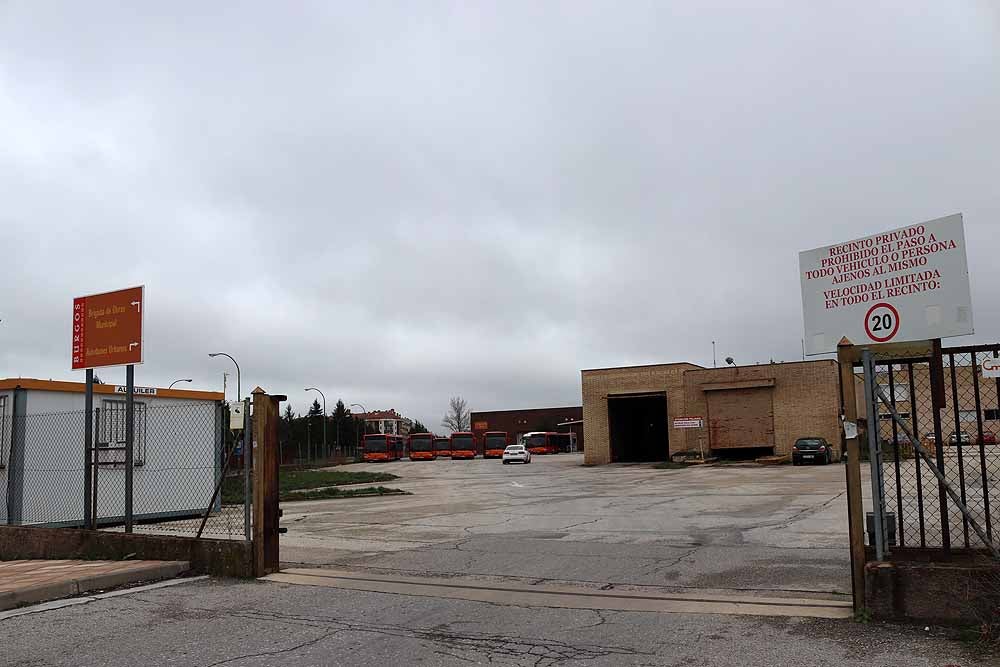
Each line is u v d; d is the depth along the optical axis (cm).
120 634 659
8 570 959
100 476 1558
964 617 594
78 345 1176
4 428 1466
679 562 973
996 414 782
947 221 648
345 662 564
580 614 704
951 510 1285
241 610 745
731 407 4466
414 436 7306
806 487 2242
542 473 4228
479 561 1027
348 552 1133
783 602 716
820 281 723
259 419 949
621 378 4962
